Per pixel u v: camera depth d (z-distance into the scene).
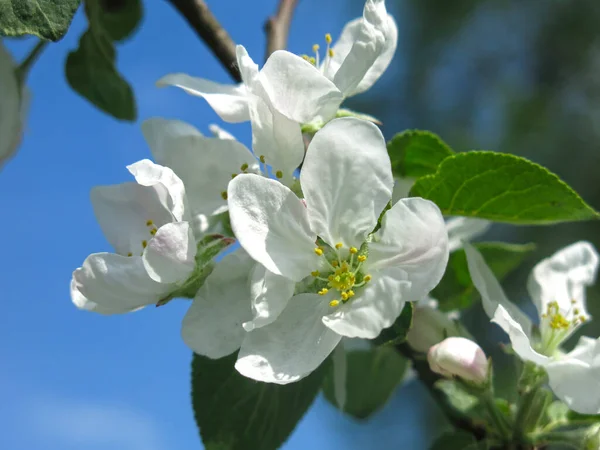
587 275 0.24
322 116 0.19
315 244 0.19
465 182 0.21
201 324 0.19
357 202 0.18
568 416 0.23
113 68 0.27
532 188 0.21
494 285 0.22
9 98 0.24
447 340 0.21
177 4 0.25
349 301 0.19
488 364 0.21
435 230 0.18
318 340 0.18
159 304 0.19
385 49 0.22
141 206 0.20
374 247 0.18
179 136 0.20
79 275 0.18
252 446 0.21
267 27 0.26
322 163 0.18
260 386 0.21
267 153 0.19
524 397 0.22
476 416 0.24
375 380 0.29
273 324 0.19
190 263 0.18
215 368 0.21
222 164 0.20
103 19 0.29
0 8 0.19
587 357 0.20
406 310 0.18
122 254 0.20
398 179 0.24
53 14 0.19
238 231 0.18
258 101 0.19
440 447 0.23
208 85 0.21
